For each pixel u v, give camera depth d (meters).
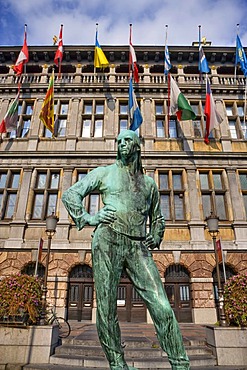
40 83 17.11
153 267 2.38
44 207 14.01
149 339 7.35
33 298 6.51
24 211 13.80
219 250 11.34
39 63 18.67
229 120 16.75
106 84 16.95
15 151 15.01
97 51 16.59
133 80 17.17
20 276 6.91
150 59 18.83
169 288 12.70
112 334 2.19
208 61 18.84
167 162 15.00
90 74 17.69
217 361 6.04
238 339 6.16
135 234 2.43
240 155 15.07
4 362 6.02
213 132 16.12
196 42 20.16
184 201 14.37
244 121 16.09
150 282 2.28
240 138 16.00
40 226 13.52
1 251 12.97
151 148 15.40
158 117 16.58
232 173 14.80
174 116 16.58
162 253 12.98
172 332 2.11
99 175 2.72
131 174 2.68
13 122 15.28
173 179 14.99
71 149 15.24
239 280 6.65
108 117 16.28
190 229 13.48
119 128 16.34
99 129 16.38
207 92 15.06
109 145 15.40
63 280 12.45
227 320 6.73
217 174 15.12
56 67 18.62
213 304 12.15
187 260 12.84
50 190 14.42
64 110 16.95
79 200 2.54
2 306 6.31
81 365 5.87
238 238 13.34
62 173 14.72
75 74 17.66
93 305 12.26
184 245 13.06
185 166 14.90
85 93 17.06
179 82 17.66
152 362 5.82
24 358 6.08
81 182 2.66
